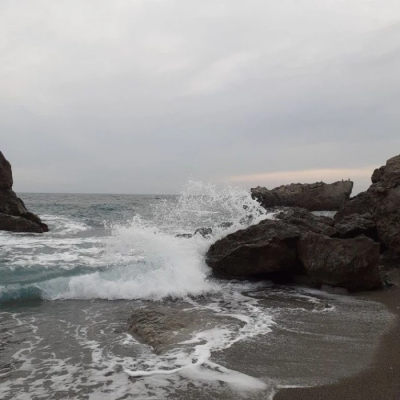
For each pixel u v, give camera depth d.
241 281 9.97
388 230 10.84
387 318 6.73
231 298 8.38
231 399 3.87
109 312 7.24
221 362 4.74
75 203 45.75
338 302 7.93
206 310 7.32
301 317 6.80
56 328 6.25
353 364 4.71
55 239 16.06
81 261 10.79
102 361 4.87
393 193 11.09
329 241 9.18
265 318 6.73
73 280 8.70
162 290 8.55
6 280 8.70
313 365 4.68
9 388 4.18
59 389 4.14
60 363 4.82
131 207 37.59
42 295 8.31
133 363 4.77
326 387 4.11
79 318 6.84
